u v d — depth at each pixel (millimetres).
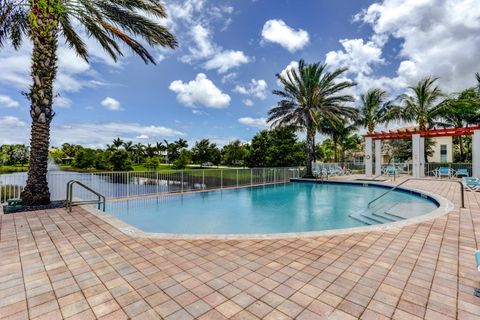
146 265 2869
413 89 16125
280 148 22594
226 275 2621
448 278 2498
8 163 49812
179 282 2477
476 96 15727
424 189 9523
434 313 1940
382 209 7793
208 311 2002
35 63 6074
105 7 6582
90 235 3938
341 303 2096
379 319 1882
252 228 6383
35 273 2654
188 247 3443
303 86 15438
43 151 6223
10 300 2143
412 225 4406
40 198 6117
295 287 2367
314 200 10062
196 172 11055
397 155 26969
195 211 8125
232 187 12344
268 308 2039
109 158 37344
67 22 7074
